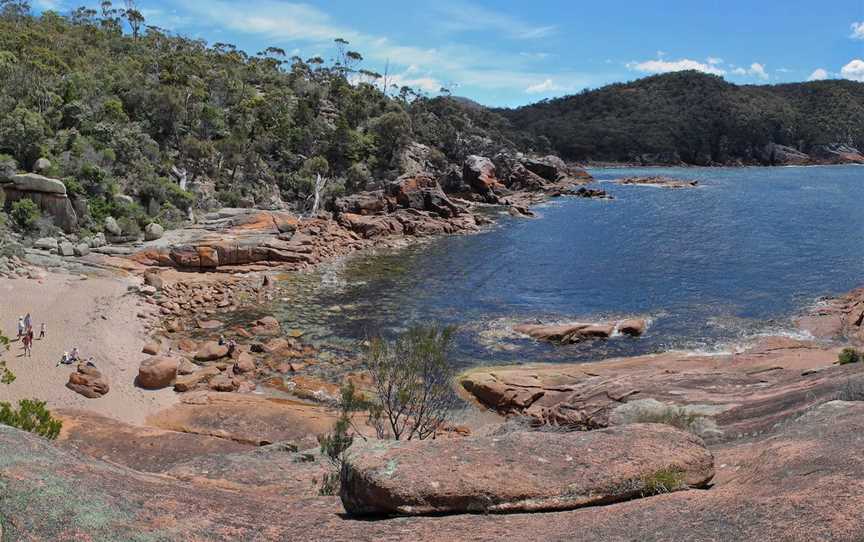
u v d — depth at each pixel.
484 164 116.25
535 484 6.91
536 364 32.50
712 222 80.12
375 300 45.12
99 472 6.24
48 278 43.75
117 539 5.05
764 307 41.62
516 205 94.75
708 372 27.27
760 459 7.02
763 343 33.97
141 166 67.69
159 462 19.19
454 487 6.82
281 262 54.62
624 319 39.81
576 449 7.60
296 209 83.19
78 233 53.47
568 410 24.80
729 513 5.48
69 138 65.19
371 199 79.44
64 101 73.94
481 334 37.41
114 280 45.62
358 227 69.94
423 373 19.27
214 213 67.44
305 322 39.75
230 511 6.20
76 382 27.28
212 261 51.41
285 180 88.19
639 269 54.38
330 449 14.48
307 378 30.52
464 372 31.23
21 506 5.12
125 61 102.12
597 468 7.15
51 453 6.28
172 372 29.22
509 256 61.25
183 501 6.07
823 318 37.69
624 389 25.56
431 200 83.38
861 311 37.16
